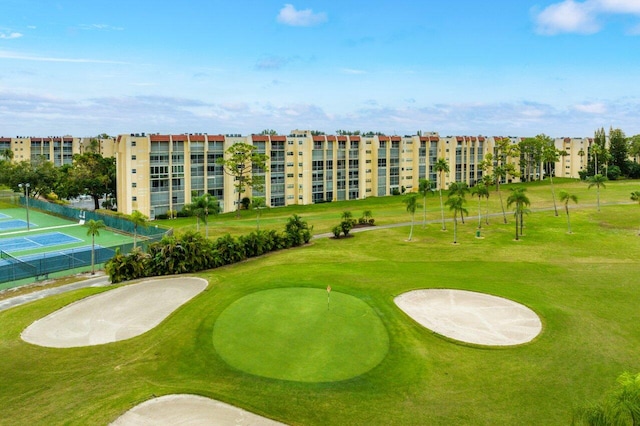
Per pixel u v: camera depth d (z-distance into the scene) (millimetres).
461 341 34562
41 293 47875
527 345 34094
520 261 60250
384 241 75750
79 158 116750
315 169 128125
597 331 36562
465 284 48094
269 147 119188
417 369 30438
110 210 111750
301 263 58812
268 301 41750
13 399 27594
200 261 56156
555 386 28719
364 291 45188
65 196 113625
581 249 68375
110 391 28203
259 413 25609
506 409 26359
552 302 42906
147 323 38719
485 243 73562
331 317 38125
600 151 171125
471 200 127500
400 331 35938
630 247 69312
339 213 107188
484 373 30234
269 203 120938
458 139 158500
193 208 69812
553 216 98562
